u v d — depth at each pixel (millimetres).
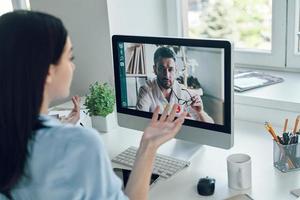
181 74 1557
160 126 1252
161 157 1628
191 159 1632
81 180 964
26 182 958
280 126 1900
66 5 2324
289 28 2182
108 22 2193
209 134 1554
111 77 2295
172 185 1470
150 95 1665
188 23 2514
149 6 2373
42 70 903
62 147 950
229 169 1411
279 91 1993
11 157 916
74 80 2449
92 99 1923
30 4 2516
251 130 1870
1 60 887
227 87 1453
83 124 1914
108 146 1807
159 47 1582
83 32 2312
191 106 1565
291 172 1498
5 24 906
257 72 2281
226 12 2359
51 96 984
